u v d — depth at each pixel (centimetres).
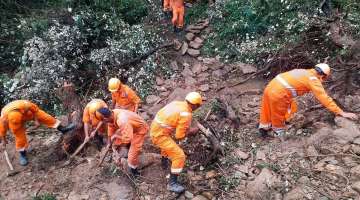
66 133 792
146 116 862
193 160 740
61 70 946
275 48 940
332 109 682
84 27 1013
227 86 919
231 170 711
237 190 678
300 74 684
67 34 963
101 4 1066
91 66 988
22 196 712
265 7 1009
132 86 949
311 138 722
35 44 970
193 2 1152
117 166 736
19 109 733
